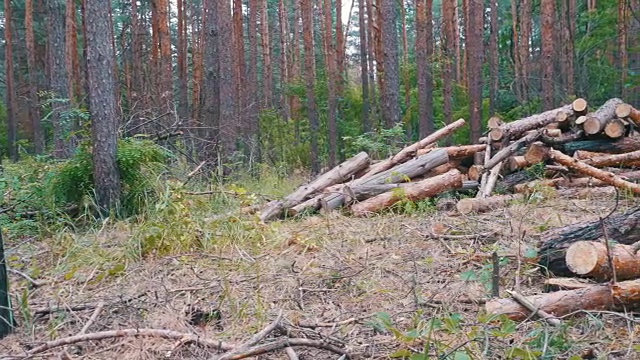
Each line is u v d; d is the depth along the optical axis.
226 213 5.57
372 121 18.06
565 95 16.08
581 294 3.27
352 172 7.29
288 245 5.10
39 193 6.59
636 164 7.22
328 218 6.09
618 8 16.98
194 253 4.83
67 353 3.05
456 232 5.27
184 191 5.75
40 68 23.83
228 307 3.66
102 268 4.56
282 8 24.80
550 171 7.32
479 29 14.70
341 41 19.78
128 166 6.56
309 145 16.70
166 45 15.52
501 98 20.70
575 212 5.95
